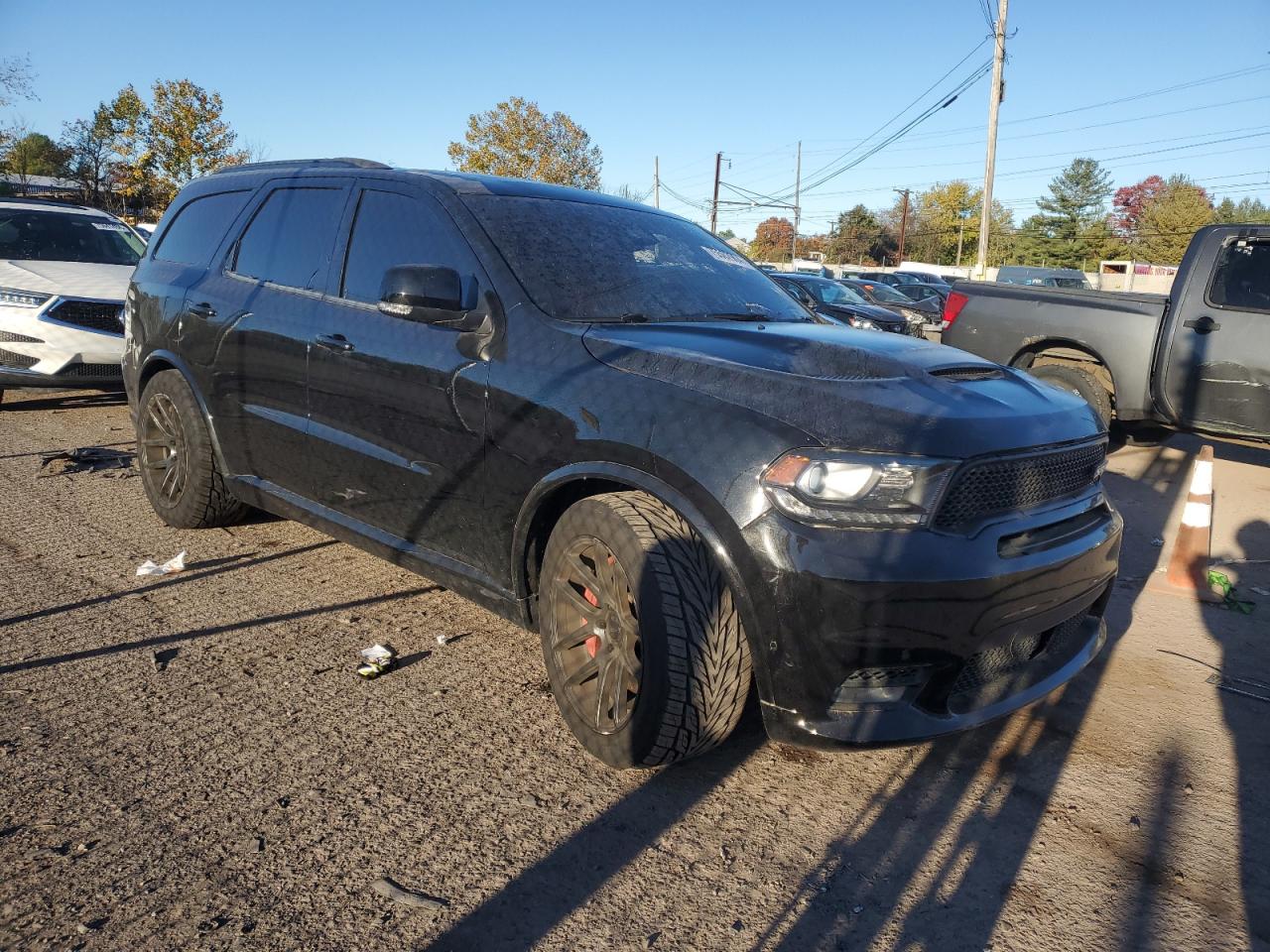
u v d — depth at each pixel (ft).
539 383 9.89
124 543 15.62
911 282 98.37
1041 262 270.67
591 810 8.91
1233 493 23.20
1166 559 17.58
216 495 15.57
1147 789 9.73
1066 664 9.92
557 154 115.44
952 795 9.48
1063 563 9.00
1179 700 11.84
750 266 14.05
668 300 11.54
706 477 8.38
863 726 8.14
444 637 12.57
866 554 7.87
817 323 12.28
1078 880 8.24
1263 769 10.23
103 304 24.95
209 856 7.95
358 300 12.35
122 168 105.81
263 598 13.60
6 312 24.11
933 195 297.53
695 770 9.71
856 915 7.67
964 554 8.14
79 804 8.55
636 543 8.66
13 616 12.50
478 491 10.50
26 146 138.21
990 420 8.61
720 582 8.55
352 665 11.63
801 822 8.90
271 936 7.08
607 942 7.22
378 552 12.21
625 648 9.02
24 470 20.24
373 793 8.99
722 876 8.07
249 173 15.65
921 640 8.06
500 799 9.00
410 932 7.22
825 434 8.13
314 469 12.92
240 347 13.92
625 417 9.09
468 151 114.52
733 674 8.63
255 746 9.70
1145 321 23.75
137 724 10.00
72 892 7.41
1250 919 7.82
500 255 10.96
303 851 8.09
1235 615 14.90
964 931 7.55
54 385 24.68
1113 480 24.49
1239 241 22.30
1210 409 22.79
